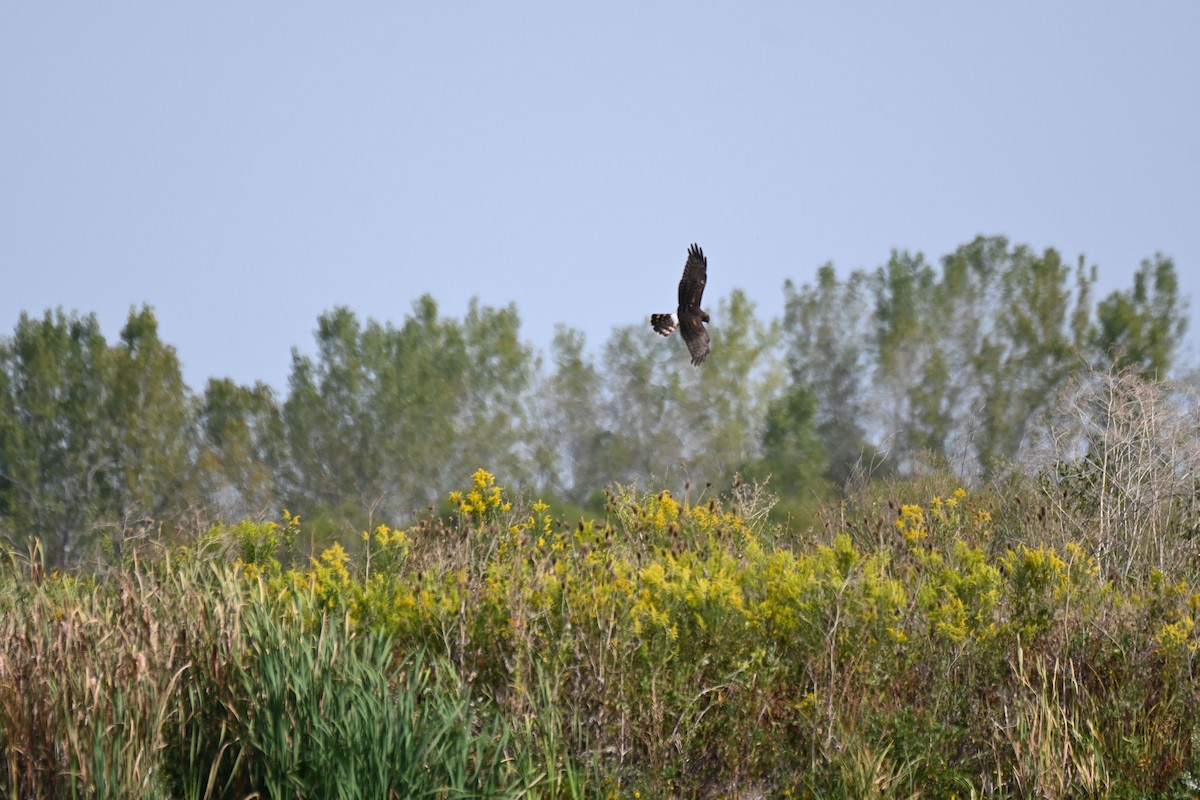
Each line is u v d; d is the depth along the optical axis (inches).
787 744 461.1
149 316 1935.3
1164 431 773.3
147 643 429.7
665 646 450.6
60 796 386.6
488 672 463.2
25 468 1790.1
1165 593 547.8
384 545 556.7
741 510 650.2
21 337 1856.5
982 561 535.5
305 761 395.5
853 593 484.1
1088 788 433.1
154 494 1881.2
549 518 573.9
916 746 446.0
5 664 409.4
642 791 423.8
